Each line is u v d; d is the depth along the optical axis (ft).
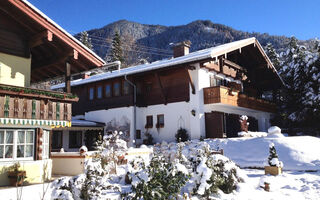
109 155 38.19
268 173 38.81
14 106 29.63
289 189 30.42
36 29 35.01
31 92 30.81
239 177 29.60
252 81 91.91
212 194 25.95
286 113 99.04
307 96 89.61
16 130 30.55
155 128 73.92
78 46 36.09
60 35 34.35
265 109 90.12
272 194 27.96
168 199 21.89
